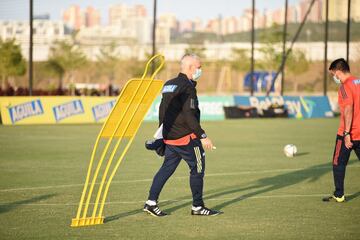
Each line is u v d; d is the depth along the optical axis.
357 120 12.59
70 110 37.06
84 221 10.75
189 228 10.58
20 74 70.88
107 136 10.52
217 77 91.44
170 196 13.69
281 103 44.94
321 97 46.50
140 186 15.17
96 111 37.84
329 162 20.36
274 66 79.88
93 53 94.00
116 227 10.62
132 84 10.17
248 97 44.44
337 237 9.99
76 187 15.03
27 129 32.72
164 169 11.52
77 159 20.89
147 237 9.91
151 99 10.50
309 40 89.44
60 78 76.06
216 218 11.42
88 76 86.81
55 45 85.81
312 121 41.75
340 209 12.33
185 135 11.32
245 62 89.69
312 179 16.48
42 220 11.18
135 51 94.75
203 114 42.66
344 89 12.47
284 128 35.50
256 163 20.02
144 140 28.12
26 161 20.28
